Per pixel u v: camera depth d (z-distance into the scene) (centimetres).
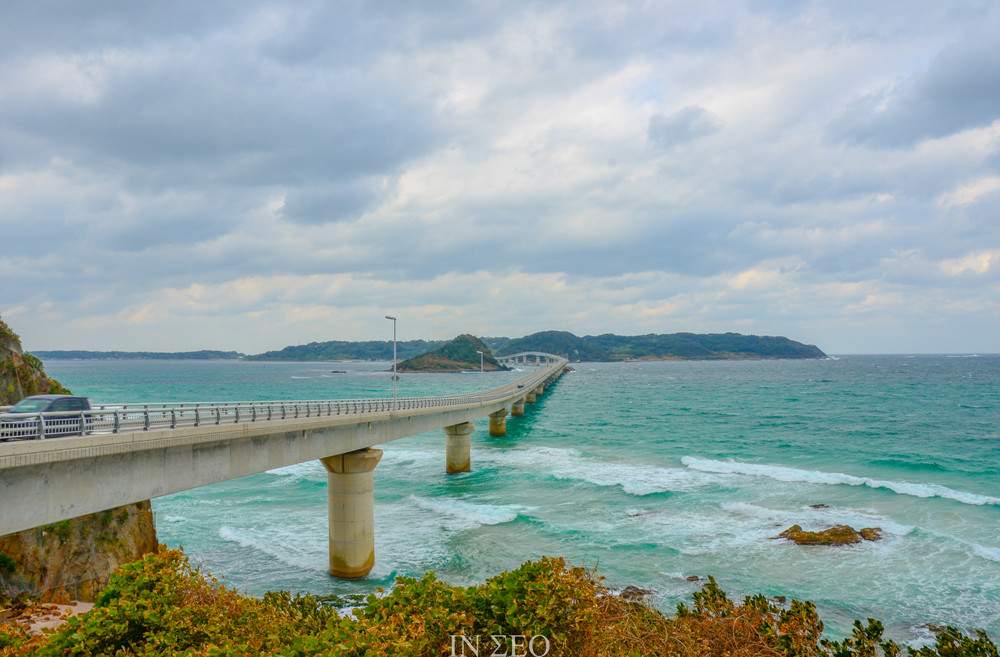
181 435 2102
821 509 4053
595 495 4625
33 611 2161
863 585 2803
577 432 8769
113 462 1855
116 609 1113
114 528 2770
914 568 2984
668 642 1073
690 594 2738
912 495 4416
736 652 1054
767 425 9300
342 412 3409
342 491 3114
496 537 3609
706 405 13025
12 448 1515
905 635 2331
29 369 3319
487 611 1050
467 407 5859
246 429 2447
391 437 3922
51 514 1653
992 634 2327
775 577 2919
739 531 3625
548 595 995
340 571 3066
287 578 3064
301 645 920
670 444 7450
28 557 2372
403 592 1075
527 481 5209
